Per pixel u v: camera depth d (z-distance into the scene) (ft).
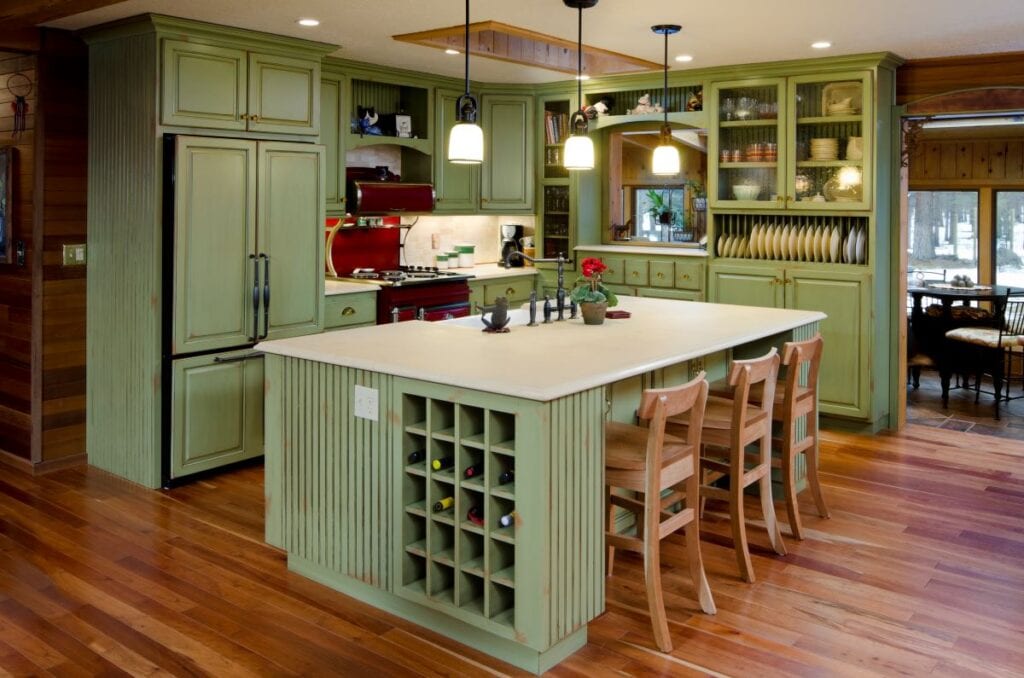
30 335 16.03
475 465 10.11
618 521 12.71
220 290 15.69
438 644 10.09
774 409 13.51
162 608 10.89
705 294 21.02
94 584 11.55
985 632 10.22
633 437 11.13
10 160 15.97
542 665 9.41
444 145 21.66
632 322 14.23
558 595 9.45
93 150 15.97
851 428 19.47
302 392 11.54
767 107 19.61
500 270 23.09
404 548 10.48
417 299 20.03
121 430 15.93
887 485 15.69
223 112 15.49
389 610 10.90
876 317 18.90
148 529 13.51
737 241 20.59
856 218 19.16
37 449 16.17
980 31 15.79
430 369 10.07
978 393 23.29
